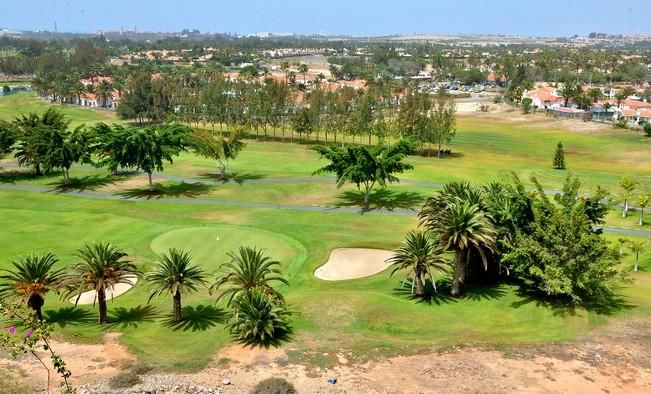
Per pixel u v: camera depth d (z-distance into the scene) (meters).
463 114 190.62
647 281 44.84
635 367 28.92
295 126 127.94
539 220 38.62
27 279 35.28
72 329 34.94
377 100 144.50
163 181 87.88
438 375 28.16
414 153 119.38
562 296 39.16
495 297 40.47
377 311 36.69
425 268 40.41
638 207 73.12
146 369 28.78
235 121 138.38
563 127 157.62
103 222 62.59
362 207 72.44
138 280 46.03
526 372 28.44
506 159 115.12
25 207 73.25
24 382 27.34
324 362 29.58
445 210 41.97
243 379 27.88
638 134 141.25
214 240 55.12
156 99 167.88
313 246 54.41
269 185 84.50
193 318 37.66
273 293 34.78
